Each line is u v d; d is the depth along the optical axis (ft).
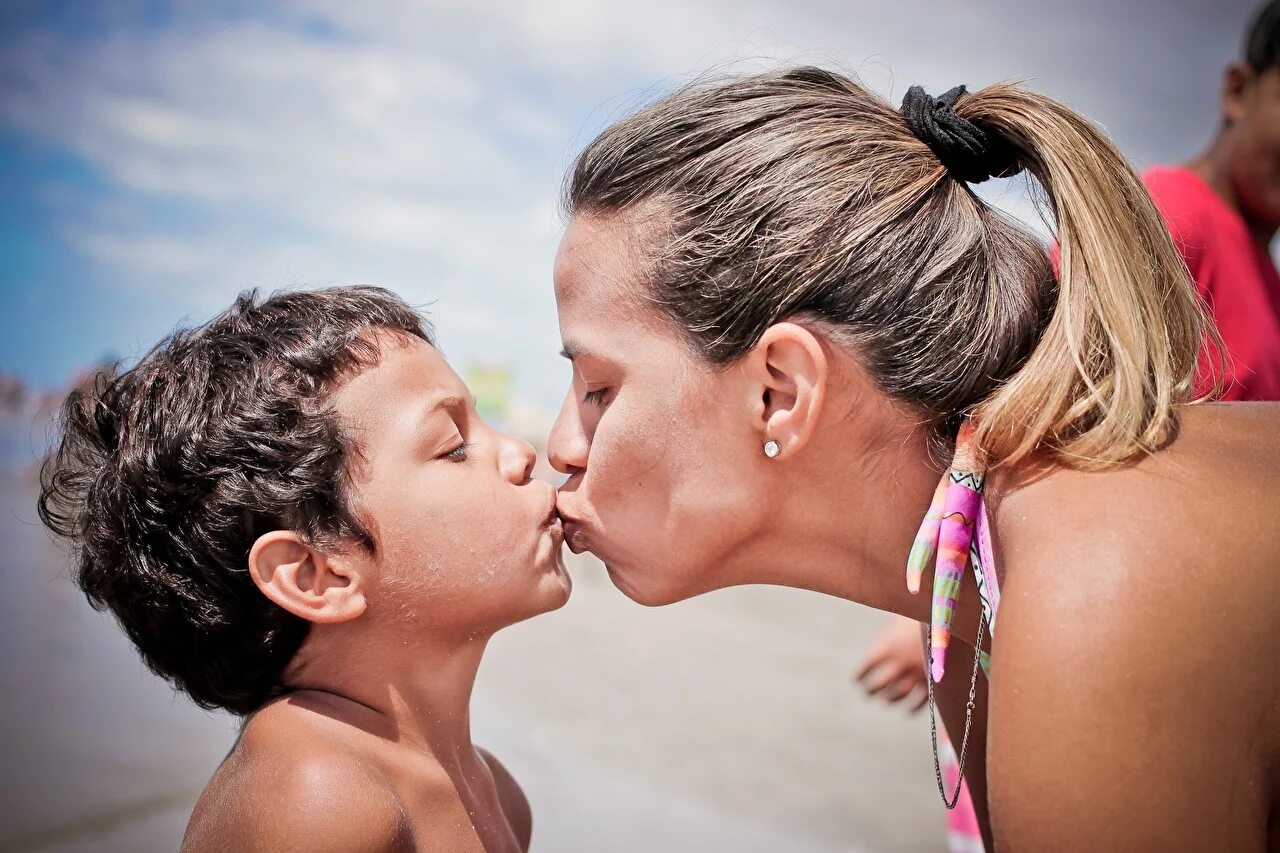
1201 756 3.26
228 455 5.07
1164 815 3.23
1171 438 3.99
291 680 5.32
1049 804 3.30
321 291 5.85
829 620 18.53
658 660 16.14
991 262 4.59
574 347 4.90
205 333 5.60
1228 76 8.45
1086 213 4.33
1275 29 8.04
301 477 5.05
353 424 5.21
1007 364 4.44
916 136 4.86
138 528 5.18
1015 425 4.09
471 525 5.32
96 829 9.39
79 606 16.15
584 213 4.91
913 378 4.38
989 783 3.51
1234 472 3.73
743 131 4.69
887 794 11.85
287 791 4.62
